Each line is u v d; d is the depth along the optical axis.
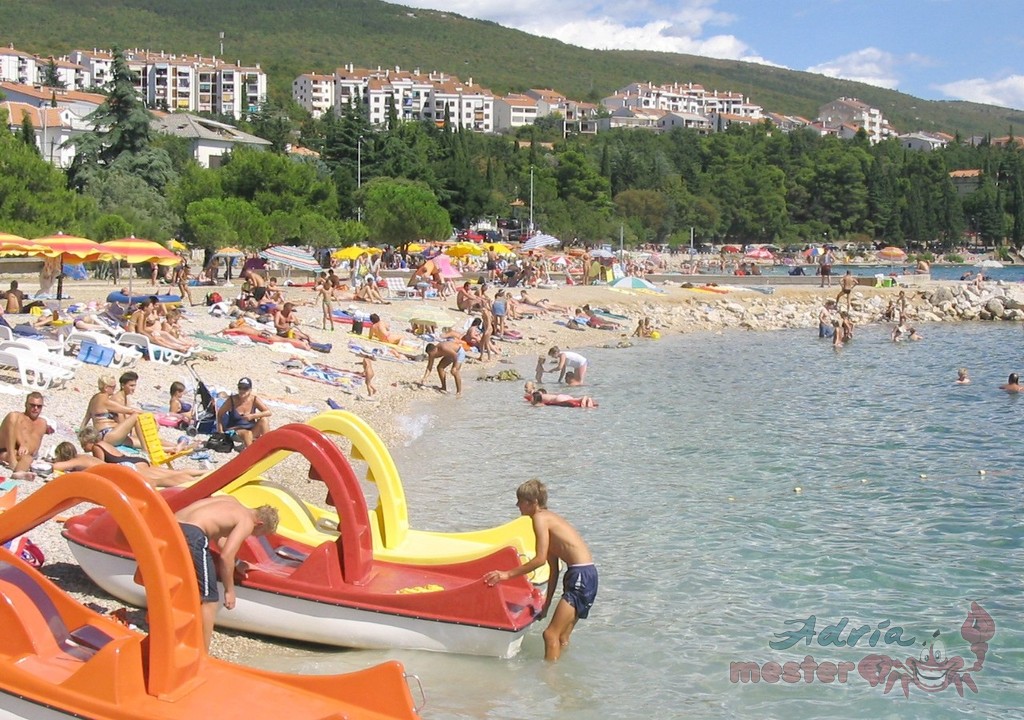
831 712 9.43
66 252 31.86
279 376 25.81
